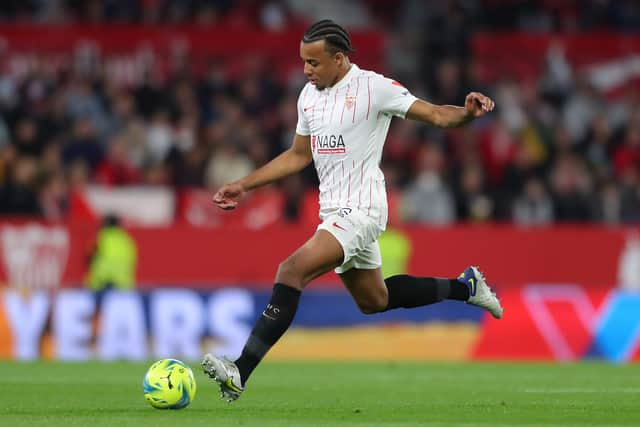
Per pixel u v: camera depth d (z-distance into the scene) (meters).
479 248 56.16
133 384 33.59
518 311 49.19
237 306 48.38
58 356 47.31
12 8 77.31
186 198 59.34
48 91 69.25
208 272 54.41
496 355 48.81
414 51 79.56
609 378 37.28
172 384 24.94
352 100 24.81
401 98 24.75
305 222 56.75
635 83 78.06
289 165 26.27
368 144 24.92
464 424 22.14
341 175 24.98
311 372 40.22
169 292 48.09
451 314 49.22
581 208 64.31
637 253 57.41
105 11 76.38
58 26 72.50
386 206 25.17
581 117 75.50
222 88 70.50
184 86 70.12
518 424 22.27
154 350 47.69
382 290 26.53
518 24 82.12
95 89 70.38
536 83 76.75
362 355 48.91
